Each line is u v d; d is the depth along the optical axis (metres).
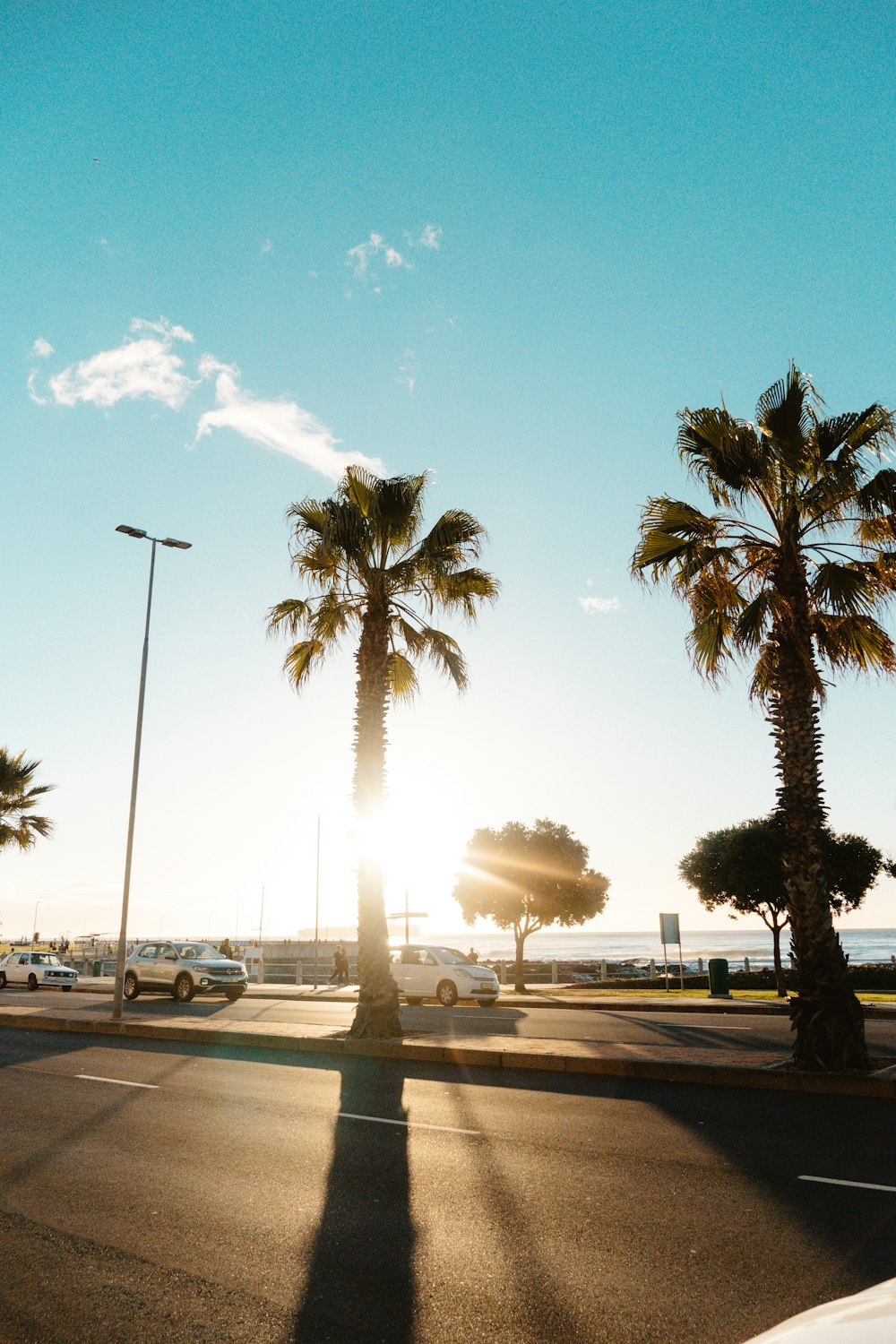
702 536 12.39
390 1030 15.01
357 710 16.05
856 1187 6.24
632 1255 5.04
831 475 11.67
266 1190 6.42
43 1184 6.62
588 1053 12.38
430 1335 4.13
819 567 12.15
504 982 41.16
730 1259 4.94
